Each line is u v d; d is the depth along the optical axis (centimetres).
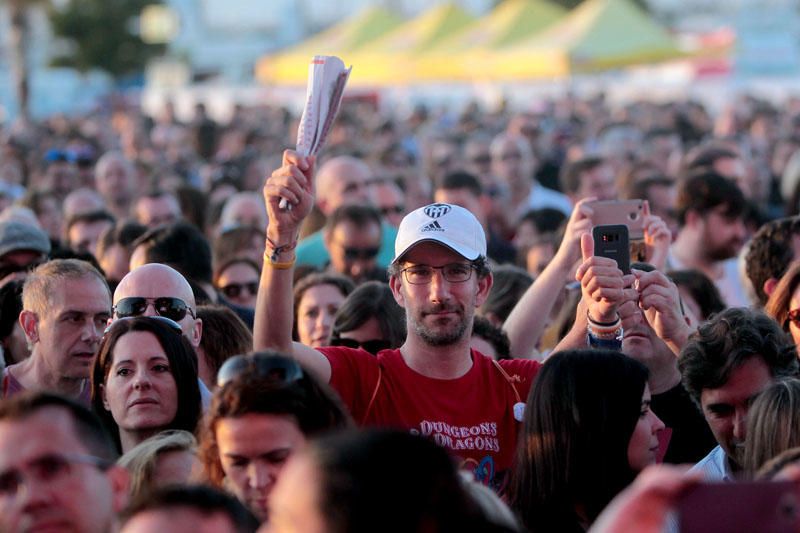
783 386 678
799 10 8531
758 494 412
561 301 1134
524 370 779
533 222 1623
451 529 398
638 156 2661
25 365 918
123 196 2094
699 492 415
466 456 747
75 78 8331
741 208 1295
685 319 884
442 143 3006
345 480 387
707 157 1734
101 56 8181
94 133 3831
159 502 481
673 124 3541
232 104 5828
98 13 8162
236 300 1284
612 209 955
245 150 2864
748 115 4069
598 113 4619
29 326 909
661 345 862
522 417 729
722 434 752
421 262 750
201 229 1834
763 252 1064
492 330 916
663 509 370
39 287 899
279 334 736
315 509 386
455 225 754
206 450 592
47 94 8162
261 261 1420
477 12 10500
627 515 370
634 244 954
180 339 780
